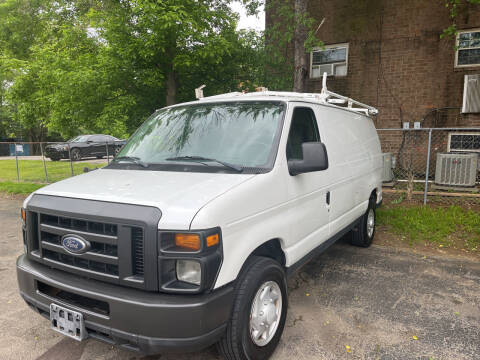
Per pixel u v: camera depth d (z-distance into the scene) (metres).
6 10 18.91
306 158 2.96
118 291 2.33
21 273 2.77
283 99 3.50
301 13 9.28
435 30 10.47
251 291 2.60
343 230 4.68
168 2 7.49
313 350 3.07
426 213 7.47
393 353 3.03
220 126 3.42
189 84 9.77
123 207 2.37
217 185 2.61
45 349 3.13
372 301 3.99
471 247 5.84
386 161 9.80
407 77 10.95
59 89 8.70
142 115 9.28
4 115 32.50
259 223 2.77
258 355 2.76
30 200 2.81
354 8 11.41
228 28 9.13
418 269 4.94
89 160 21.52
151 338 2.21
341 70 11.95
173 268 2.28
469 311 3.74
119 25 8.06
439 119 10.71
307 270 4.92
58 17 11.76
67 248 2.52
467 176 8.90
